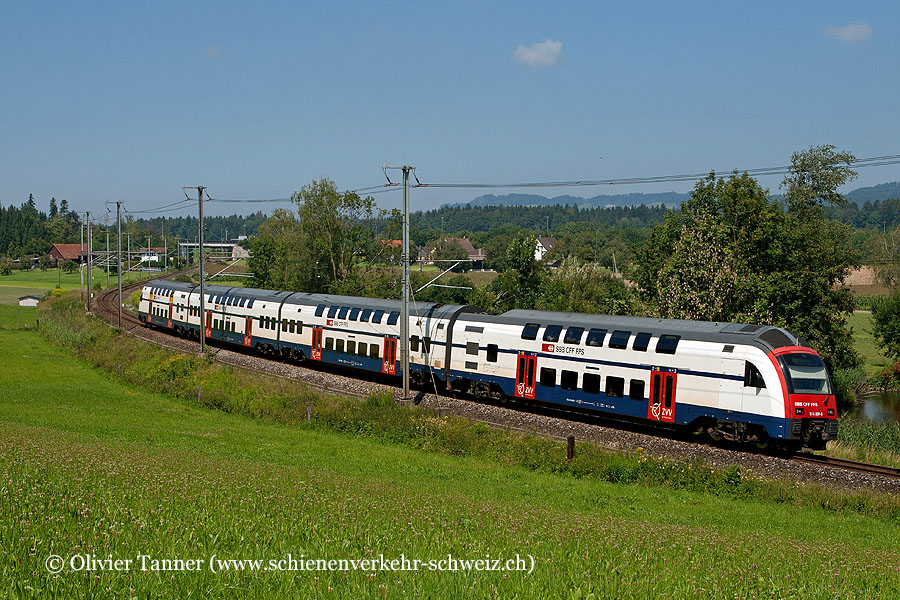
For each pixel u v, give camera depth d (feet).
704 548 45.11
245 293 176.55
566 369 105.60
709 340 92.99
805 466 83.76
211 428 102.47
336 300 149.07
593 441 94.63
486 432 96.58
